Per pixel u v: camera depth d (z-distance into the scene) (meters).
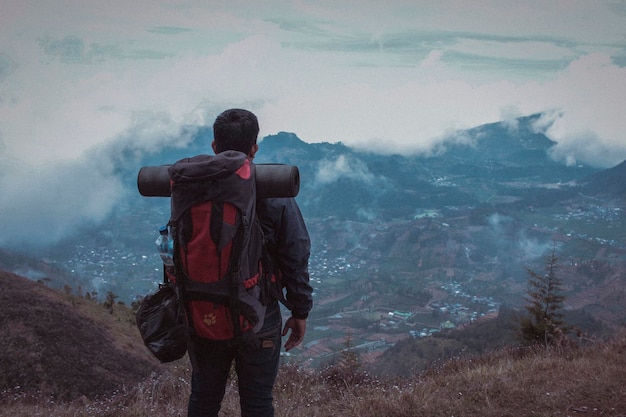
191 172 2.01
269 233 2.19
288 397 4.57
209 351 2.21
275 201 2.18
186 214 2.02
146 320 2.24
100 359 35.88
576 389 4.20
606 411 3.73
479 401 4.01
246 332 2.12
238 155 2.12
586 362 5.28
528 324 13.32
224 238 1.99
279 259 2.22
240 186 2.03
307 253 2.23
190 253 2.02
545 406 3.87
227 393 4.48
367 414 3.79
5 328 35.97
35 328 37.12
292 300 2.26
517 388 4.26
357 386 4.75
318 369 5.60
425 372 5.91
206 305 2.06
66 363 33.44
